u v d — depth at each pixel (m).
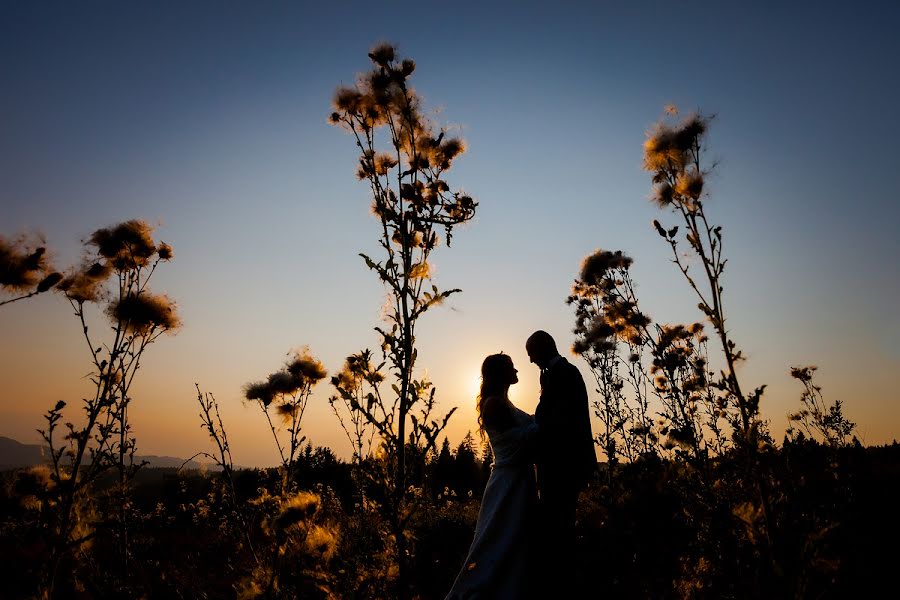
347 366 4.00
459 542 4.20
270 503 3.36
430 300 3.09
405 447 3.01
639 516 3.13
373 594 3.04
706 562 3.23
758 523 2.80
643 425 5.71
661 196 3.19
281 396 3.76
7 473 2.91
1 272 2.83
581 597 2.98
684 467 4.01
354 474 3.60
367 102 3.54
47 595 2.70
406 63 3.62
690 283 3.03
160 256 3.90
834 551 2.92
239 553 4.43
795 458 3.69
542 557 3.08
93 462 3.19
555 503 3.14
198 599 3.63
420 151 3.47
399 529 2.94
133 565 3.85
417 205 3.23
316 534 2.96
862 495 3.72
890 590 2.76
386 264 3.10
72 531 3.10
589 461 3.28
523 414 3.53
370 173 3.37
